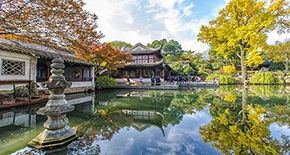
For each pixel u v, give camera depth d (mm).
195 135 3262
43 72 14188
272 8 17391
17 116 4883
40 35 4098
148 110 5926
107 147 2678
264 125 3791
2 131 3518
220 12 21891
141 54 27750
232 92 12172
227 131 3445
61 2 3617
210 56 38000
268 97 8898
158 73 26828
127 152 2475
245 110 5492
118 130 3656
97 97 9828
